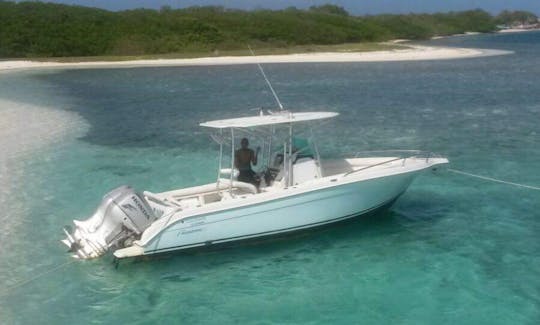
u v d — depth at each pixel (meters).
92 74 41.00
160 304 7.88
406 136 18.05
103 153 16.33
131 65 47.72
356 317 7.41
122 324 7.40
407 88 29.91
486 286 8.09
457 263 8.83
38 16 56.72
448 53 54.28
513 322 7.18
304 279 8.46
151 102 26.72
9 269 8.90
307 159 9.57
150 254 8.66
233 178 9.59
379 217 10.49
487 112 22.11
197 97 28.14
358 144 17.09
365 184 9.51
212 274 8.68
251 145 10.57
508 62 45.62
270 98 27.14
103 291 8.22
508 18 140.38
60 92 30.67
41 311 7.71
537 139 17.16
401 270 8.65
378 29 73.94
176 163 15.16
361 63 46.16
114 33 58.00
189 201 9.52
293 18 65.50
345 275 8.55
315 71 40.00
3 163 15.19
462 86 30.39
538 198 11.73
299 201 9.13
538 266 8.66
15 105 25.70
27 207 11.70
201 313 7.64
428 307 7.58
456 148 16.27
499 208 11.21
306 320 7.38
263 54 54.06
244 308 7.73
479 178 13.23
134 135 18.89
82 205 11.80
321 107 24.08
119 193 8.69
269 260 9.09
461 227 10.27
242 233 9.01
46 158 15.70
